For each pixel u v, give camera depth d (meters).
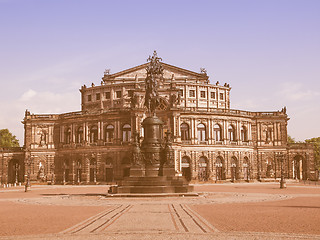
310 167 111.88
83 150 103.62
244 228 21.12
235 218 25.19
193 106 115.19
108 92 116.69
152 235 18.92
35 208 34.03
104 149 101.12
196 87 116.44
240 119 108.88
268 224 22.58
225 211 29.34
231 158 106.31
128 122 101.50
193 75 120.56
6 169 113.38
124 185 45.88
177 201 38.41
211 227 21.45
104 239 18.08
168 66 120.50
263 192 55.69
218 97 119.56
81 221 24.56
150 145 49.94
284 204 35.41
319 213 28.00
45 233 20.36
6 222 24.81
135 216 26.33
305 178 111.81
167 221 23.81
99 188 74.56
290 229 20.83
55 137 110.88
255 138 111.62
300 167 124.44
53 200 43.53
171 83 102.06
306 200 40.25
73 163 105.12
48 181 108.12
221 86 120.62
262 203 36.50
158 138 50.88
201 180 101.88
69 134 109.06
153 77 53.88
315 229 20.81
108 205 35.25
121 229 20.94
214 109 106.81
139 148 49.66
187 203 36.25
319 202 37.66
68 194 55.50
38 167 109.31
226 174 103.88
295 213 28.02
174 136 97.50
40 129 111.31
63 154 108.00
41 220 25.48
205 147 103.19
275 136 111.62
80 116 105.19
